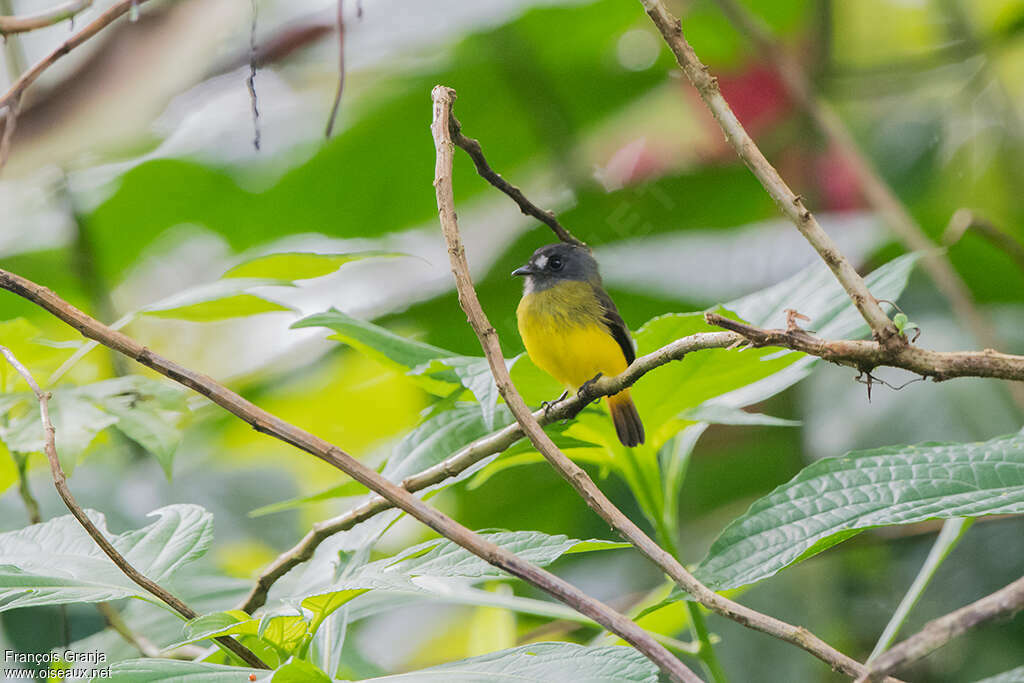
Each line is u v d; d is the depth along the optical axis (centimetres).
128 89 1009
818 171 1284
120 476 1013
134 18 635
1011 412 1004
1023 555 931
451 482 587
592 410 634
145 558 545
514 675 423
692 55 434
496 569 476
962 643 873
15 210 1309
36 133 999
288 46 1273
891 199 1019
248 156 1350
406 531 1202
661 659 391
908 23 1414
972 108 1334
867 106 1415
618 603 987
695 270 1217
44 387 682
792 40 1384
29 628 714
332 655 533
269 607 601
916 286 1167
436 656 1113
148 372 1224
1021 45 1327
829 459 539
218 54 1248
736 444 1174
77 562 539
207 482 1155
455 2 1284
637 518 1124
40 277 1280
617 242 1321
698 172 1332
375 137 1383
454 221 497
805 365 641
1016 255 902
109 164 1312
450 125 545
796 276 709
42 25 620
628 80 1419
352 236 1462
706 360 596
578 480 447
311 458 1343
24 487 686
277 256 677
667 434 653
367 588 441
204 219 1395
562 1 1249
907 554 972
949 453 530
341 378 1327
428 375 650
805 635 400
